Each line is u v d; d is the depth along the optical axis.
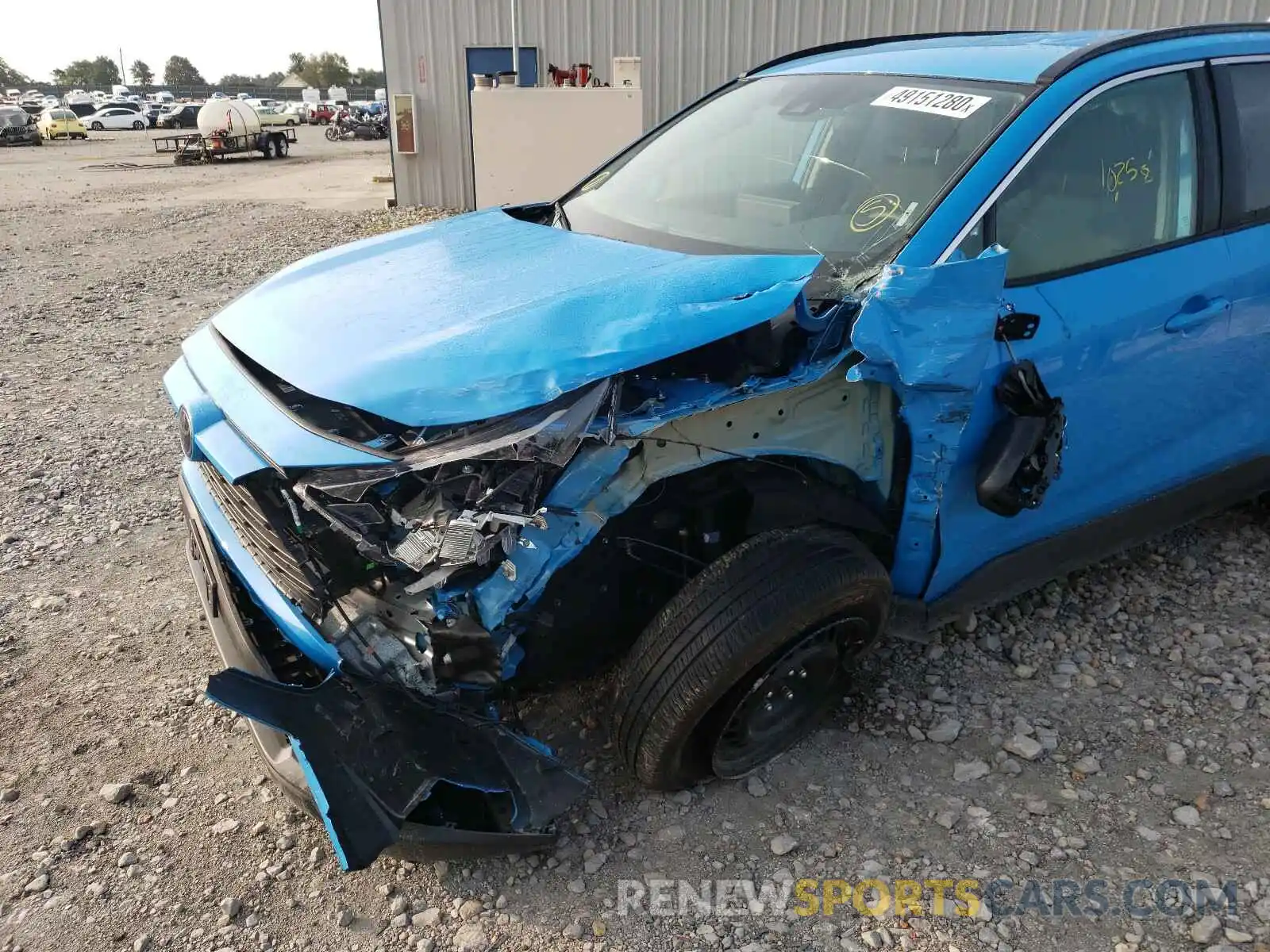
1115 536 3.21
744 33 13.23
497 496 2.03
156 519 4.35
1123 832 2.47
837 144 3.03
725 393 2.22
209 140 28.61
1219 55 3.15
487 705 2.25
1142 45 3.02
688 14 13.31
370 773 2.04
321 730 2.04
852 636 2.60
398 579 2.20
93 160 30.19
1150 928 2.21
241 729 2.95
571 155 11.24
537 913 2.29
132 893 2.36
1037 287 2.62
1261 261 3.11
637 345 2.11
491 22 13.99
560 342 2.16
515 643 2.22
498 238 3.12
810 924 2.24
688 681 2.26
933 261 2.46
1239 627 3.31
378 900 2.34
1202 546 3.85
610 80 13.90
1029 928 2.21
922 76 3.11
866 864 2.40
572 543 2.11
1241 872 2.34
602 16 13.59
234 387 2.52
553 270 2.67
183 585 3.76
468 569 2.04
